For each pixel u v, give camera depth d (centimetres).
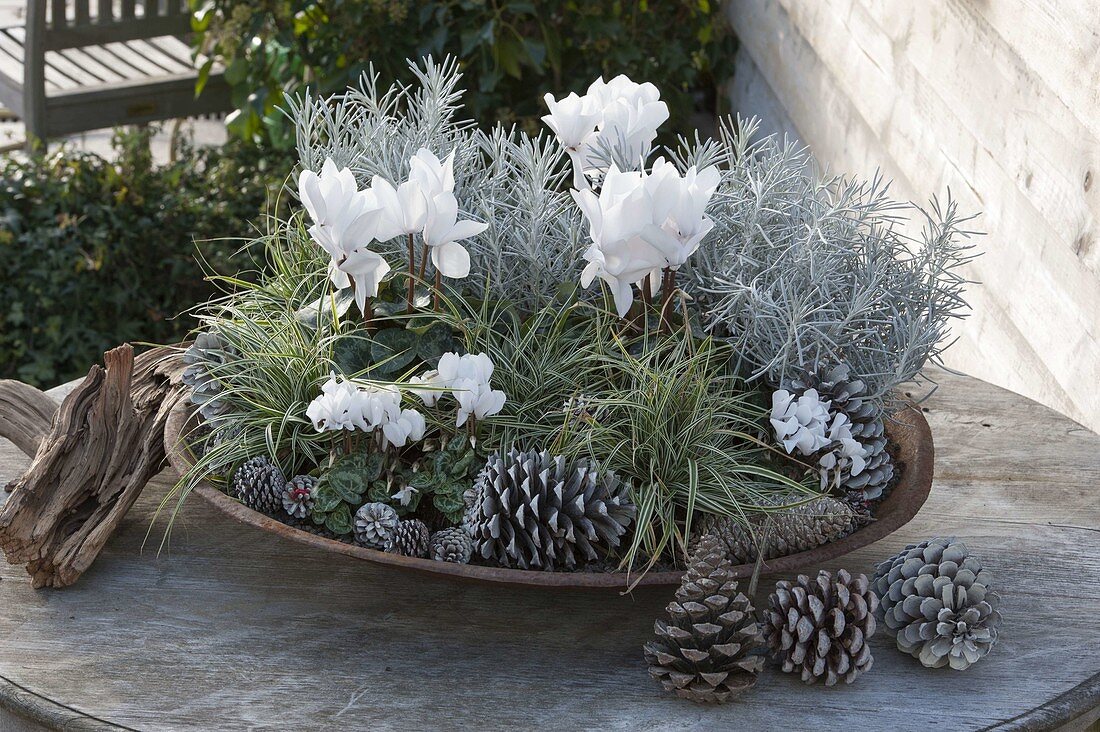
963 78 173
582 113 120
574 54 314
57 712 90
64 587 107
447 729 90
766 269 117
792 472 114
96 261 293
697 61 327
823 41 243
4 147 406
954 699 94
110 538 115
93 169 305
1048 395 153
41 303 291
